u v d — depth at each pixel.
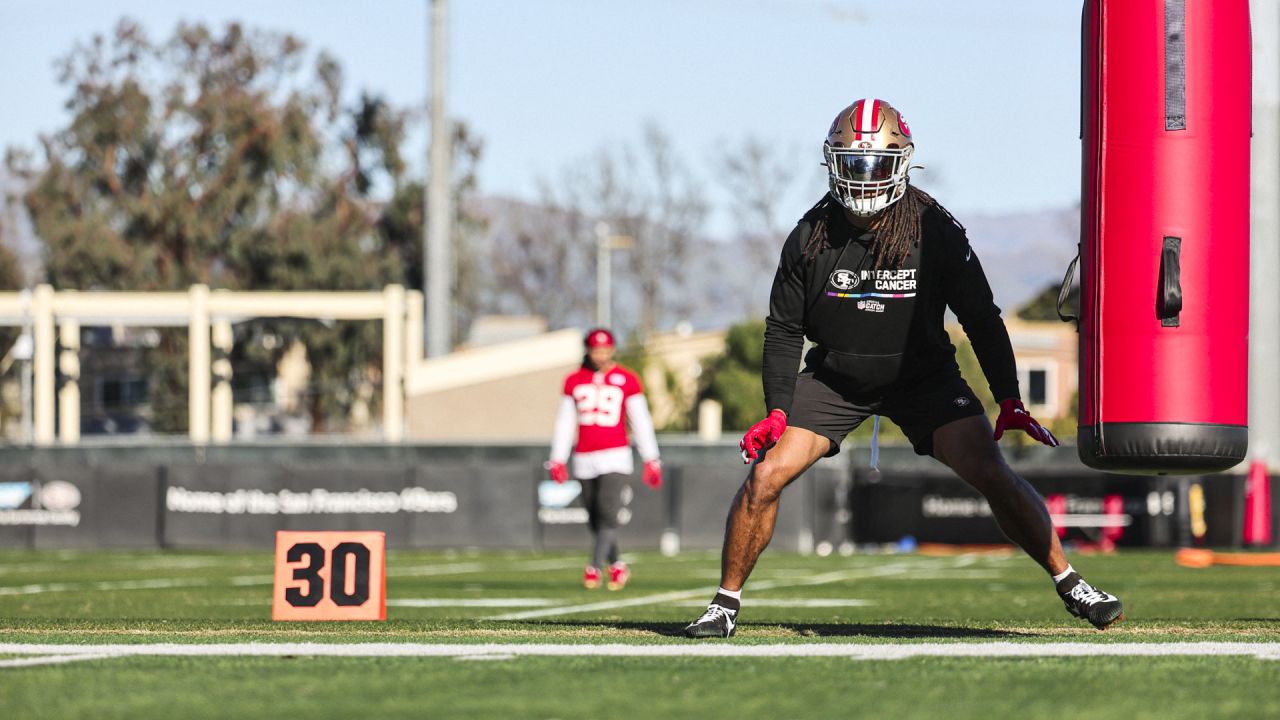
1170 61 11.82
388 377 64.12
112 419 102.94
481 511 42.16
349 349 95.12
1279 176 35.09
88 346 91.69
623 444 24.05
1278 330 37.41
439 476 42.22
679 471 42.38
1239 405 11.93
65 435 64.69
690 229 126.94
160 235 95.75
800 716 7.88
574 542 41.97
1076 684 8.95
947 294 11.93
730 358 88.88
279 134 95.31
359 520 42.19
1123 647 11.02
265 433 106.38
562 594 22.08
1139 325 11.82
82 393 102.81
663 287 127.31
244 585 24.88
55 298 61.88
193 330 62.16
